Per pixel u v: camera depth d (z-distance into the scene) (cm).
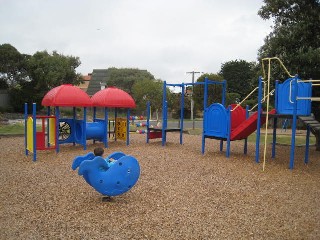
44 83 4012
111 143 1391
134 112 4466
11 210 531
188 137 1700
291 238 434
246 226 473
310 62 1159
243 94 5841
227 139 1064
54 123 1171
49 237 425
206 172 843
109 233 440
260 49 1399
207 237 431
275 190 681
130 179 585
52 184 705
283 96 955
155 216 508
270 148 1336
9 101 4006
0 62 3972
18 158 1028
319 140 1306
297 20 1280
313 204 586
